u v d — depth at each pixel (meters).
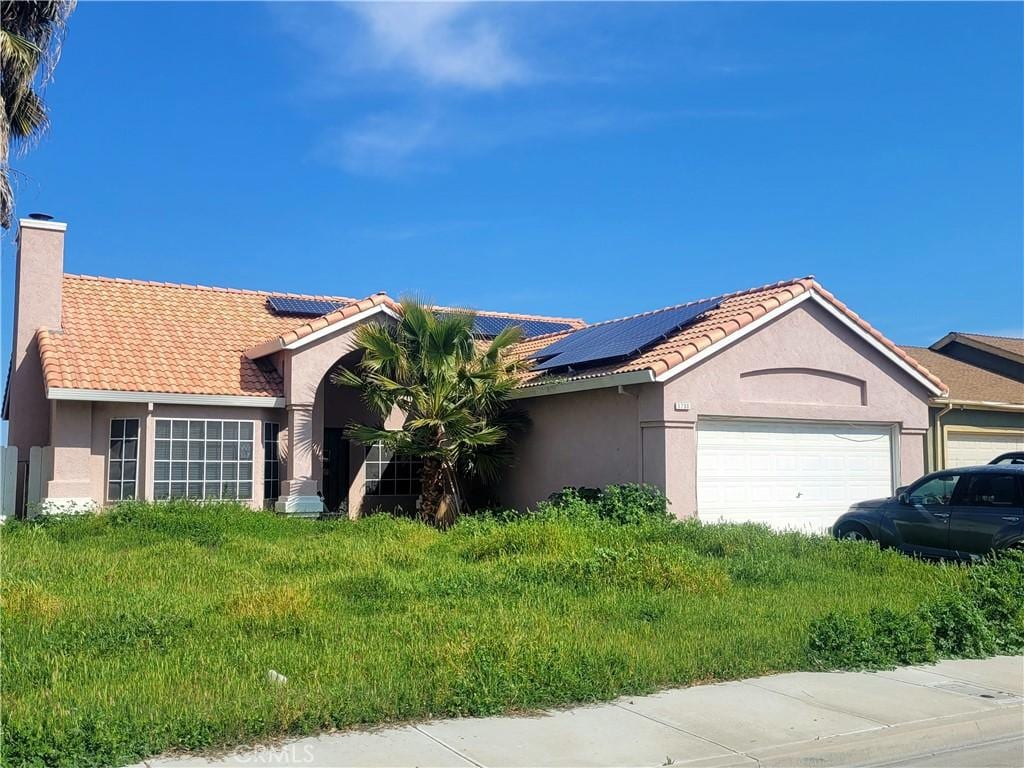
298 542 14.62
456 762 6.05
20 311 19.20
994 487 14.09
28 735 5.85
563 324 27.47
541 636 8.48
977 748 7.05
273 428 19.28
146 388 17.61
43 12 15.12
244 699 6.68
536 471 20.11
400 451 18.97
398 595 10.41
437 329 18.58
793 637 9.28
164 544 13.80
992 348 26.80
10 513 17.30
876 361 19.45
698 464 17.31
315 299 23.84
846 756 6.61
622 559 11.98
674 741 6.59
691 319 18.58
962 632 9.74
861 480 19.25
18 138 15.75
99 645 8.08
